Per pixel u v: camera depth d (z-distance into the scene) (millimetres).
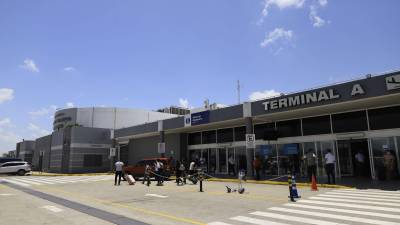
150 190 18453
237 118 24938
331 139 22703
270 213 10234
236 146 29797
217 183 22500
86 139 43938
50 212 11141
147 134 37562
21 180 29172
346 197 13484
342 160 22203
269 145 26797
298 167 24406
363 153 21344
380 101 18672
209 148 32781
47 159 50375
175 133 36125
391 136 19844
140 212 10977
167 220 9484
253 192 16219
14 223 9211
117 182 25016
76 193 17562
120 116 54625
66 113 55281
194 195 15555
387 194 14156
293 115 23734
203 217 9867
